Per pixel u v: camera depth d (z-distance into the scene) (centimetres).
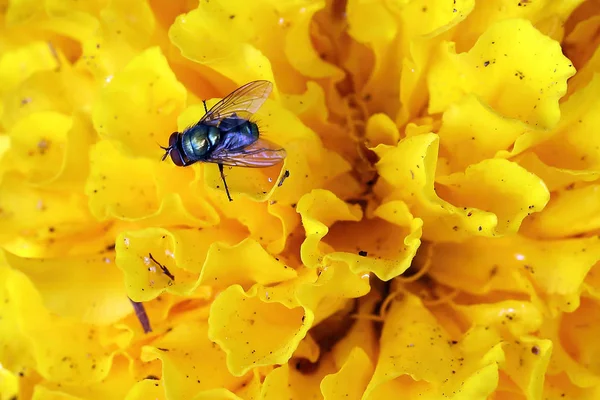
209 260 13
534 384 13
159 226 13
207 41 13
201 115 13
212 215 13
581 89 13
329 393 13
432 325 13
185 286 13
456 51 13
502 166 13
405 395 13
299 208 13
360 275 13
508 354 13
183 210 13
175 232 13
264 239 13
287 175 13
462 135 13
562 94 12
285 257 13
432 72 13
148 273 13
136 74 13
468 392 13
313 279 13
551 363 13
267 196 13
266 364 13
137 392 13
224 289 13
